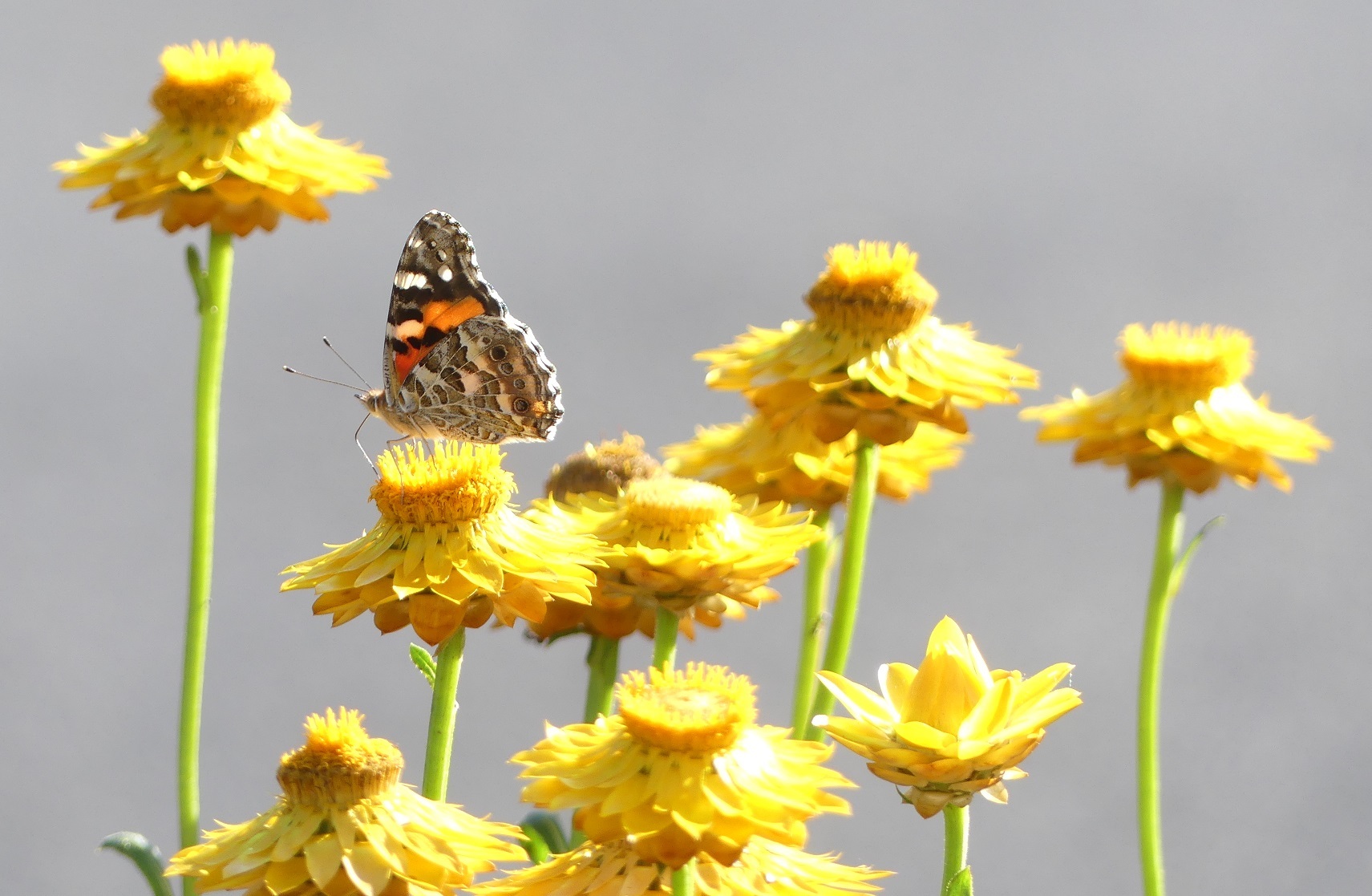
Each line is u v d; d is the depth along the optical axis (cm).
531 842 143
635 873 139
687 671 140
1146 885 147
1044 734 140
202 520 147
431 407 147
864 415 146
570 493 147
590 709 145
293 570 143
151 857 144
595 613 145
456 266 146
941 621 141
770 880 140
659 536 144
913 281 147
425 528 142
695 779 139
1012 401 146
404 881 140
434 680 143
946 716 140
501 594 142
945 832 141
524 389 147
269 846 140
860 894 140
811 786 139
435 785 142
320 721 141
